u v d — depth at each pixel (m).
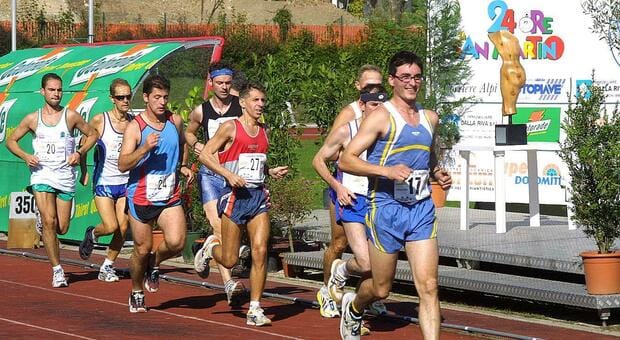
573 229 23.41
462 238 21.86
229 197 16.33
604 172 16.91
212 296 19.31
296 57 27.11
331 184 15.08
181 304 18.45
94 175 20.98
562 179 26.81
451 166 30.36
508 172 29.77
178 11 101.06
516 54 28.08
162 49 26.73
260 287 16.42
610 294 16.78
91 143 20.47
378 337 15.66
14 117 28.84
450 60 30.19
